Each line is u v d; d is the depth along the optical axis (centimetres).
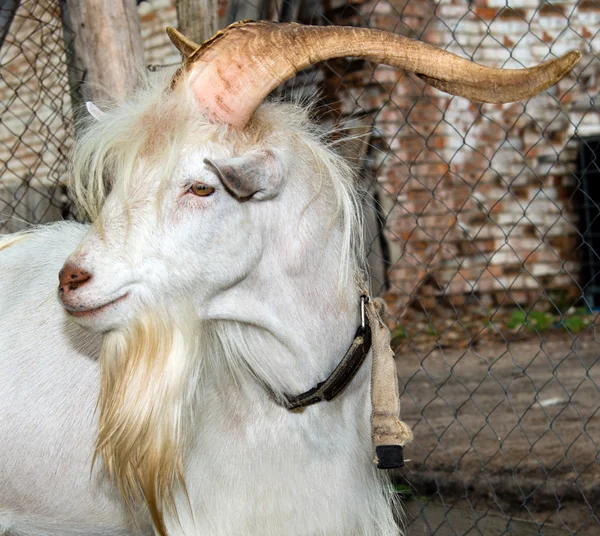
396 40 236
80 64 396
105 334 227
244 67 224
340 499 246
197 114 223
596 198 823
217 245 219
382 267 700
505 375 605
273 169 223
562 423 473
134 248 213
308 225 236
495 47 770
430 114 755
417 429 484
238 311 232
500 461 411
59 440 255
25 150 826
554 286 816
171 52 764
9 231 536
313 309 238
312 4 475
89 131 239
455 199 774
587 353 660
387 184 743
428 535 361
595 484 373
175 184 216
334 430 246
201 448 242
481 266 790
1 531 273
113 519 260
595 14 792
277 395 238
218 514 241
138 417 221
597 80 800
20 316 272
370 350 256
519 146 797
